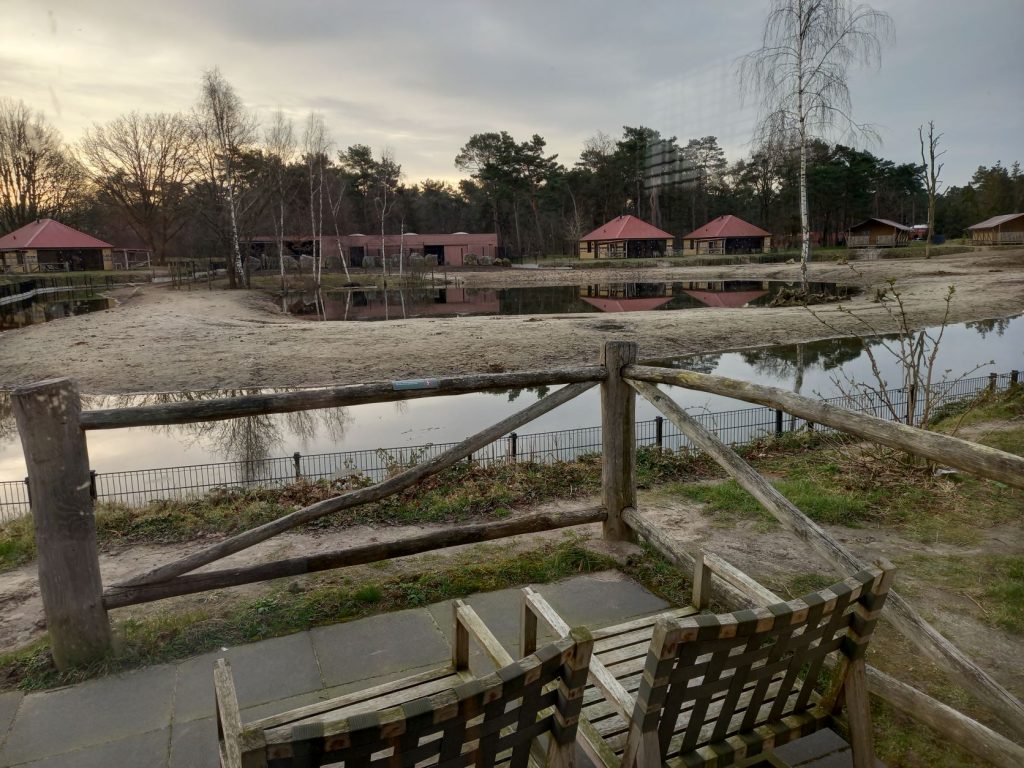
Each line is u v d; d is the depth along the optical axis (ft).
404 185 334.03
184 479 28.96
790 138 100.94
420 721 4.24
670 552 12.86
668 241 286.87
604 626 11.51
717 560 9.39
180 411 10.38
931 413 28.73
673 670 5.21
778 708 6.47
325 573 13.84
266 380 52.37
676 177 297.53
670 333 70.64
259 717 9.28
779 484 19.12
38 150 250.98
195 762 8.45
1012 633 11.17
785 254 235.61
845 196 257.14
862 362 56.65
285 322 91.50
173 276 179.11
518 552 14.69
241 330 76.33
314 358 58.54
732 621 5.07
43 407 9.78
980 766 8.02
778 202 278.05
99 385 51.44
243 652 10.94
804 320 78.48
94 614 10.49
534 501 18.44
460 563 14.20
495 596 12.69
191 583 10.90
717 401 42.52
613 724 7.34
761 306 103.19
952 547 14.78
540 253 322.55
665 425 33.94
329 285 184.65
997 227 226.38
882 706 9.23
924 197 347.77
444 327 76.43
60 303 129.29
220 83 165.78
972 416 27.86
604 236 280.10
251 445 36.14
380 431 38.63
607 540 14.87
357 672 10.34
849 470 20.33
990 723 8.80
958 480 19.21
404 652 10.87
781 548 14.88
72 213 274.98
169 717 9.36
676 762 5.99
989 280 120.47
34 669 10.50
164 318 90.99
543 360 58.39
